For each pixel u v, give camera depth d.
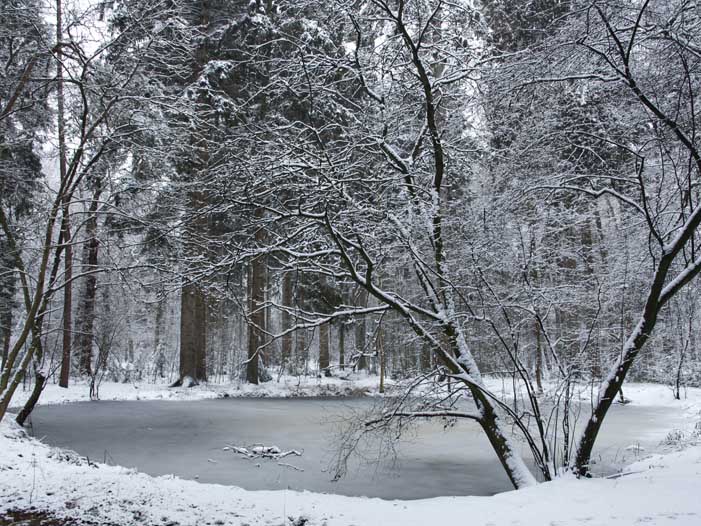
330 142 9.02
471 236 8.48
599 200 10.11
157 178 10.91
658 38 7.21
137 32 9.66
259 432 14.45
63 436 13.70
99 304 23.34
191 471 10.17
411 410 8.33
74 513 5.88
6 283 15.89
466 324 8.84
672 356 19.61
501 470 10.12
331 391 25.94
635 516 5.09
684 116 7.87
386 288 11.94
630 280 8.96
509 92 8.33
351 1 8.86
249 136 8.41
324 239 8.64
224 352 39.53
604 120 8.77
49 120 11.24
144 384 28.03
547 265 9.07
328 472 10.06
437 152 9.09
